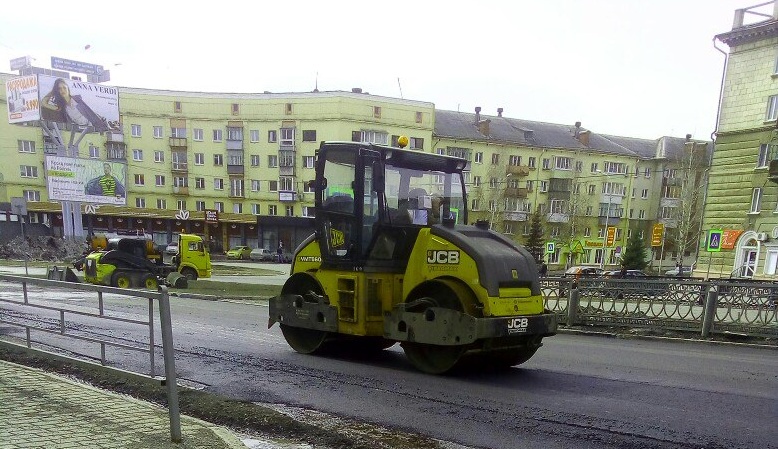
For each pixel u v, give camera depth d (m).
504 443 4.38
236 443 3.90
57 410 4.46
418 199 7.68
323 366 7.21
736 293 9.98
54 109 37.50
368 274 7.11
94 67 55.81
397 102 50.97
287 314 8.05
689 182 47.72
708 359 8.20
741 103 28.56
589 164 58.75
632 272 28.20
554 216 55.75
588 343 9.89
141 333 8.98
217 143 53.81
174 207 54.25
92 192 37.84
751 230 27.62
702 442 4.43
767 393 6.05
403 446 4.29
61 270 19.94
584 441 4.43
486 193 53.97
